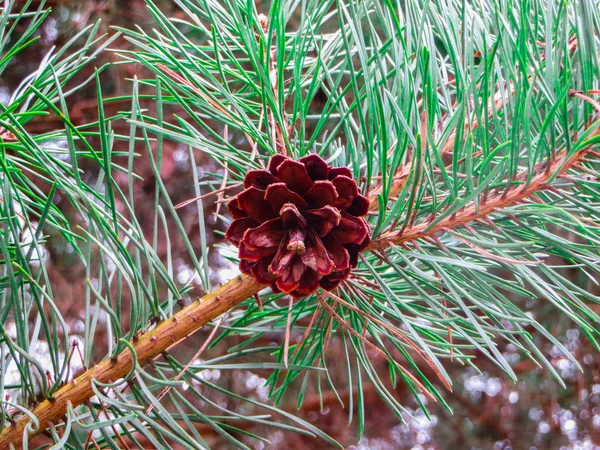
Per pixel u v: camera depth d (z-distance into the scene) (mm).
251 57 324
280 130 340
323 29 686
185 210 893
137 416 295
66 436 284
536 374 1007
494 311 302
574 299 312
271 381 362
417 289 308
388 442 1110
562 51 316
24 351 302
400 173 345
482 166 309
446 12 323
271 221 304
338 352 1038
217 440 976
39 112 338
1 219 311
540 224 335
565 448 989
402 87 323
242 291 326
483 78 317
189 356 907
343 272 304
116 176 853
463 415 1093
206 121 788
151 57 362
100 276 321
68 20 793
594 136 301
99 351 792
